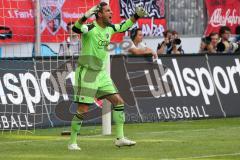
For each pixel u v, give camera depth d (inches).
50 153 914.7
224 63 1430.9
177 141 1035.3
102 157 874.1
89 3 1482.5
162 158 864.3
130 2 1589.6
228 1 1752.0
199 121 1347.2
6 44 1421.0
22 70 1211.2
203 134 1129.4
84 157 874.8
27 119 1202.6
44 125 1217.4
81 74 956.6
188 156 882.8
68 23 1451.8
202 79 1393.9
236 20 1761.8
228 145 989.2
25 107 1202.6
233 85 1430.9
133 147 968.9
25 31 1438.2
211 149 947.3
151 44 1631.4
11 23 1421.0
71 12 1465.3
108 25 970.7
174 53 1454.2
